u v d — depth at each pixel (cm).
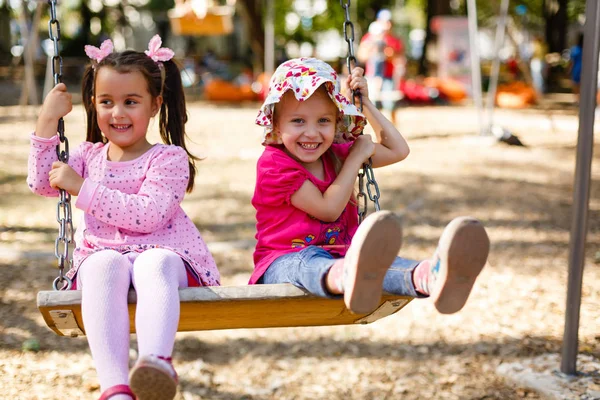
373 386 394
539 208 756
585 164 359
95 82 271
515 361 409
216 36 3234
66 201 260
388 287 247
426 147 1126
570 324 379
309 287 239
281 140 279
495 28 2902
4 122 1345
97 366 221
